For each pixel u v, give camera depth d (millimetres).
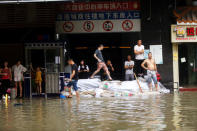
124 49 23500
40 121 10172
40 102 16641
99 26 22906
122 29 22875
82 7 22859
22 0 17609
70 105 14477
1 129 8969
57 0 17938
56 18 22875
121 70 23641
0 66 22547
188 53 23938
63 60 21766
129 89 19750
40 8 22328
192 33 22484
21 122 10109
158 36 22812
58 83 19672
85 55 23953
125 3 22812
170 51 22938
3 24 22703
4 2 17656
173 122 9336
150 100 15711
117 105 13859
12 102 17219
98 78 20953
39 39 22875
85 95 19453
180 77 23859
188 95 18344
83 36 23797
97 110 12383
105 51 23859
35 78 20859
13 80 21422
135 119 10008
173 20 22500
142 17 22797
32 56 21938
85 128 8680
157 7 22766
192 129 8234
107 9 22812
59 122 9820
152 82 20578
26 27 22750
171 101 15117
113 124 9188
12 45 22656
